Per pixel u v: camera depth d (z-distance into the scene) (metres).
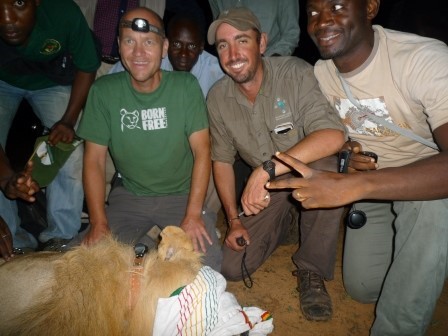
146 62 1.20
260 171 1.17
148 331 0.66
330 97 1.22
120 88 1.28
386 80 1.04
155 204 1.41
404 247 1.08
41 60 1.52
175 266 0.70
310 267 1.42
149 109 1.28
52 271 0.68
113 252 0.72
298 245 1.75
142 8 1.21
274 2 1.94
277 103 1.26
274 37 2.02
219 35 1.19
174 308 0.64
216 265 1.32
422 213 1.04
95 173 1.31
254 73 1.21
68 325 0.63
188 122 1.32
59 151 1.42
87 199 1.31
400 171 0.78
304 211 1.37
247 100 1.28
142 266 0.71
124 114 1.28
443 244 1.03
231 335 0.66
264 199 1.19
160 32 1.21
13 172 1.31
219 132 1.39
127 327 0.67
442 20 1.56
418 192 0.78
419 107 1.03
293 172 1.36
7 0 1.29
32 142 2.49
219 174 1.45
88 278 0.66
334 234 1.34
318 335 1.29
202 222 1.31
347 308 1.40
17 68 1.51
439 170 0.77
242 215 1.50
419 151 1.16
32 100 1.66
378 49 1.04
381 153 1.20
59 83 1.62
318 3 1.00
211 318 0.65
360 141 1.22
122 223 1.36
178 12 1.79
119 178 1.52
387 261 1.34
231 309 0.68
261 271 1.58
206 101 1.38
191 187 1.34
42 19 1.43
